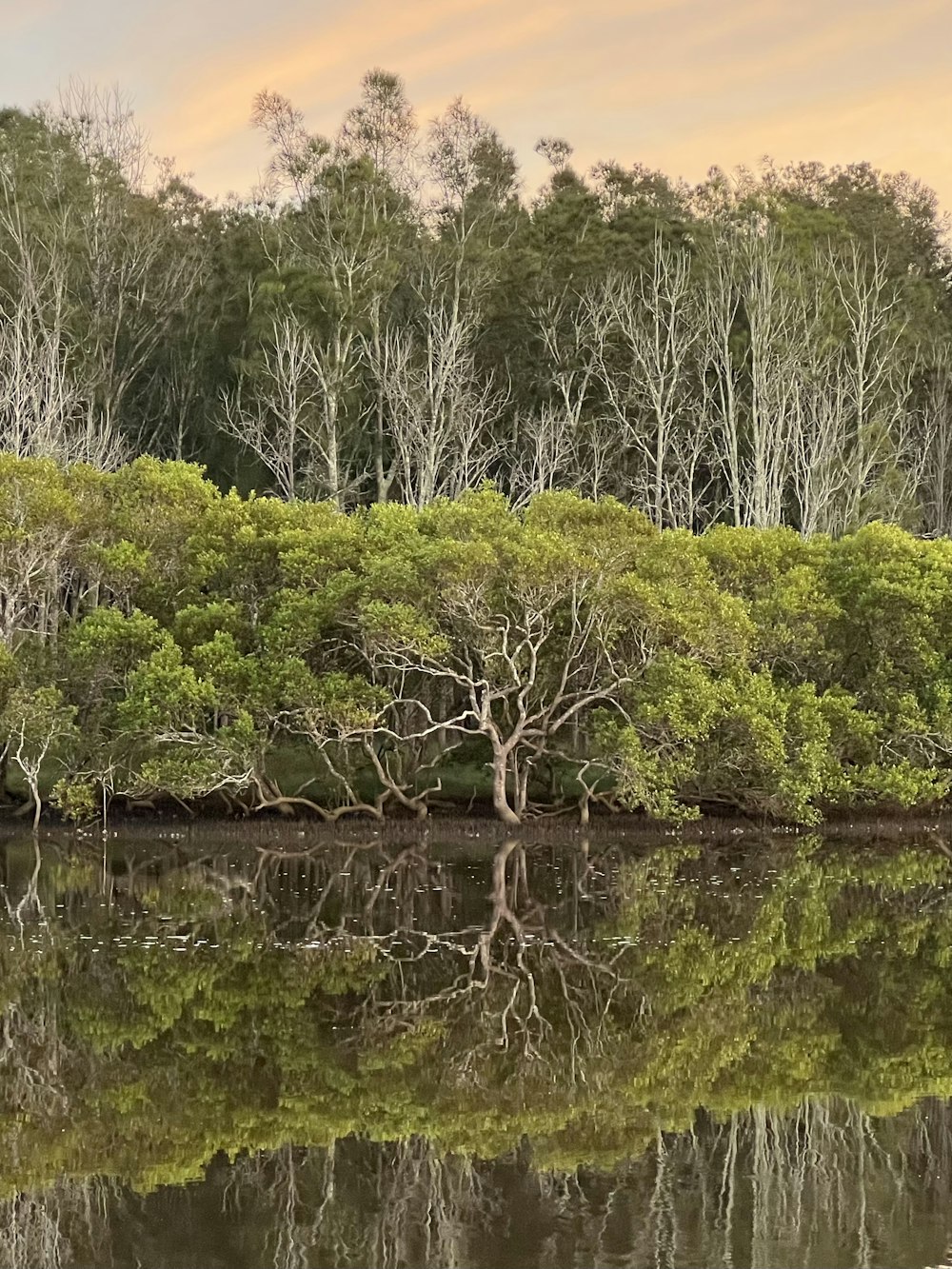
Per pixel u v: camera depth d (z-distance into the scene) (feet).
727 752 130.93
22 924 92.94
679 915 96.53
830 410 216.95
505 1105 59.62
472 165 236.63
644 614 124.98
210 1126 57.26
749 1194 50.37
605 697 135.03
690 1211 48.93
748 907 99.09
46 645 137.80
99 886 107.34
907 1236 46.93
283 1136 56.29
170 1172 52.60
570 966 82.07
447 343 214.90
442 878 110.83
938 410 252.42
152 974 80.23
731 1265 44.75
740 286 218.59
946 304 273.75
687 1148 54.75
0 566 132.16
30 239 221.46
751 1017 72.13
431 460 202.59
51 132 242.37
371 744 132.98
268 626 127.85
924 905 99.81
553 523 129.18
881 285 234.99
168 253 248.93
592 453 229.86
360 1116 58.44
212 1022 70.79
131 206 245.65
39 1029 69.77
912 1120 57.52
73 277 228.43
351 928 92.12
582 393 224.74
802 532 206.49
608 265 232.73
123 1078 62.90
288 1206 49.62
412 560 126.41
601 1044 67.82
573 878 111.04
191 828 132.05
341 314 212.23
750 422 225.35
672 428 229.45
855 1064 64.59
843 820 139.44
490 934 90.38
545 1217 48.62
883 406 234.58
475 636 128.36
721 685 127.24
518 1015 72.38
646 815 138.31
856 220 258.78
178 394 239.91
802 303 219.20
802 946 86.99
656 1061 65.36
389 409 229.66
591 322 226.58
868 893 104.73
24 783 144.15
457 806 141.90
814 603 135.95
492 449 215.92
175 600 139.85
